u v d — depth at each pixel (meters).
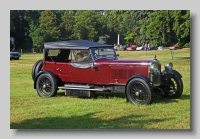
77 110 8.00
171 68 9.41
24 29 53.38
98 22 62.56
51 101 9.24
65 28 57.78
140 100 8.58
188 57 28.09
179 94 9.12
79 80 9.69
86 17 59.72
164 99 9.10
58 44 10.00
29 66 21.84
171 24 27.12
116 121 6.97
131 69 8.86
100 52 9.66
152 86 8.27
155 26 28.50
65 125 6.82
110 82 9.20
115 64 9.09
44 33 52.56
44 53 10.25
